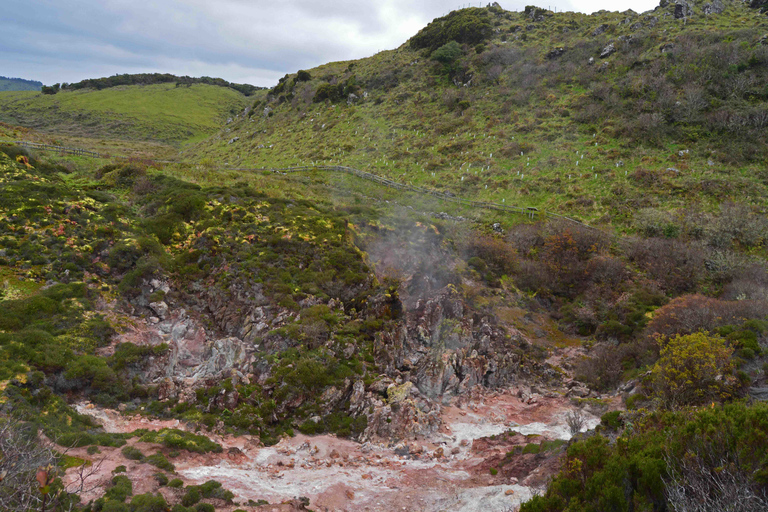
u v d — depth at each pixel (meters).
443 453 15.94
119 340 18.22
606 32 75.00
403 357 21.73
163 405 16.17
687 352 16.70
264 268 23.11
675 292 32.62
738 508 7.40
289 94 87.50
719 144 49.94
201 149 76.50
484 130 61.47
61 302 18.64
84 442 12.84
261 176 46.91
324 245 25.67
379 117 70.69
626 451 10.34
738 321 21.31
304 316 20.53
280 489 12.74
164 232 25.19
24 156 31.45
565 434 17.30
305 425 16.72
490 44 78.81
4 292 18.41
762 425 9.02
